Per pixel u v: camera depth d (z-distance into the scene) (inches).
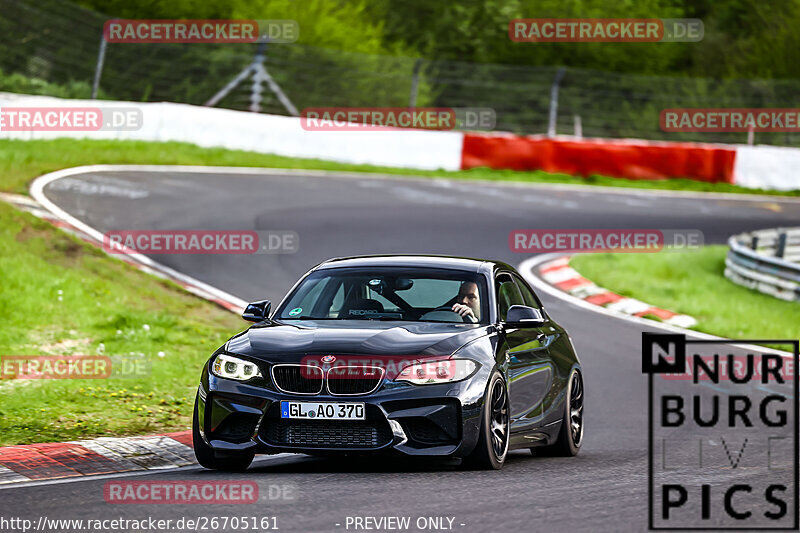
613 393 1695.4
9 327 1812.3
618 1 6865.2
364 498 841.5
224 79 4972.9
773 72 7426.2
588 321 2330.2
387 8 6727.4
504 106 5935.0
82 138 3762.3
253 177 3676.2
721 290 2832.2
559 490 886.4
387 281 1135.0
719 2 7652.6
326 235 2898.6
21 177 3058.6
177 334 1903.3
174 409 1398.9
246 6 5511.8
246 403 975.0
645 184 4638.3
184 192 3245.6
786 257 3543.3
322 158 4256.9
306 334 1018.1
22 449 1098.1
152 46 4867.1
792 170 4877.0
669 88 6279.5
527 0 6771.7
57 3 4493.1
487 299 1119.6
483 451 991.0
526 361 1107.9
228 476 974.4
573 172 4596.5
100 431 1248.8
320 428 961.5
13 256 2217.0
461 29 6584.6
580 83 6146.7
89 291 2101.4
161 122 3976.4
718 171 4788.4
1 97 3599.9
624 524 747.4
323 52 5265.8
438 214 3368.6
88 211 2822.3
